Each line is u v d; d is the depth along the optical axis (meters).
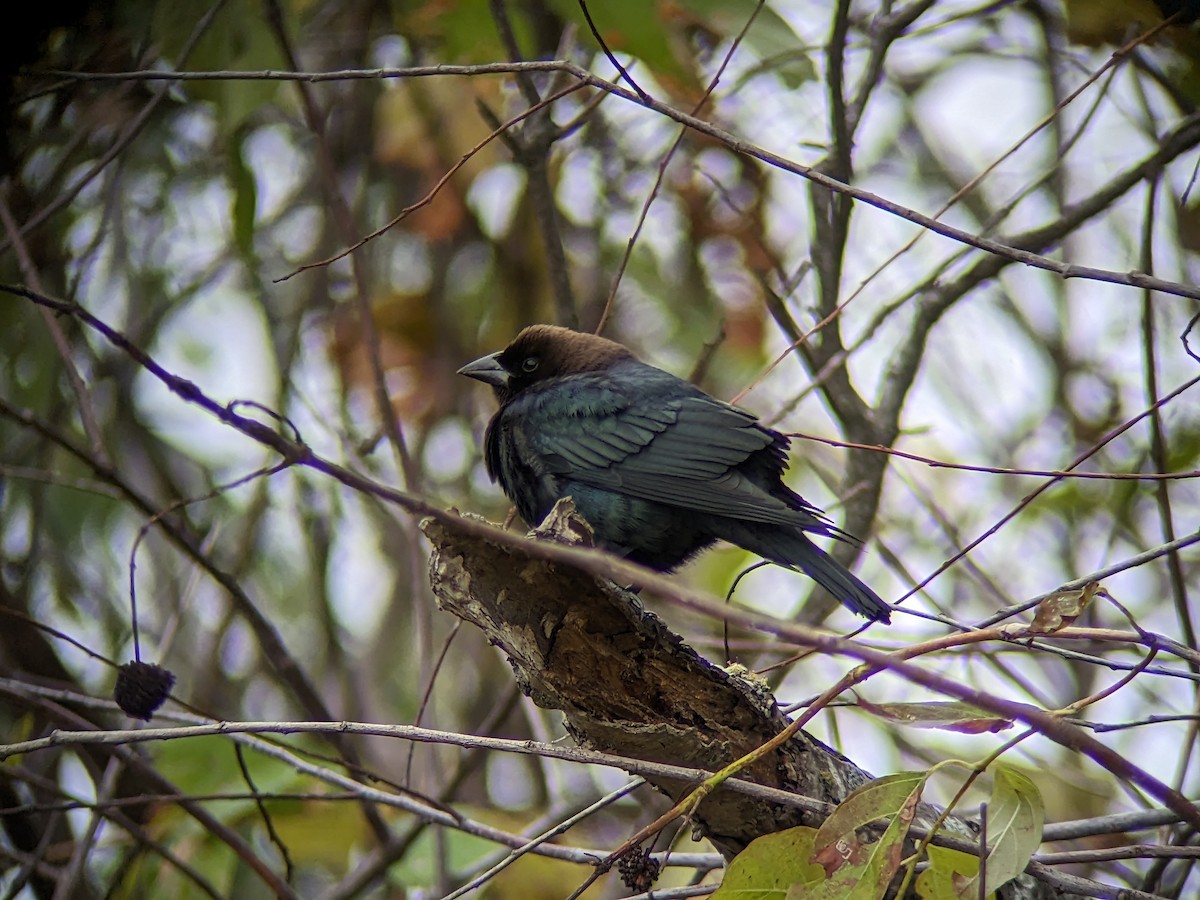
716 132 6.92
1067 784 11.78
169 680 7.37
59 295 12.92
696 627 12.92
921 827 6.95
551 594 6.60
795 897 6.14
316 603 13.66
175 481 14.12
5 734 12.41
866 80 11.25
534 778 13.42
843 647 5.19
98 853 12.06
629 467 10.19
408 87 13.84
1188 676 6.48
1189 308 13.30
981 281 11.05
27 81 11.70
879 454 11.10
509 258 14.52
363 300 11.01
